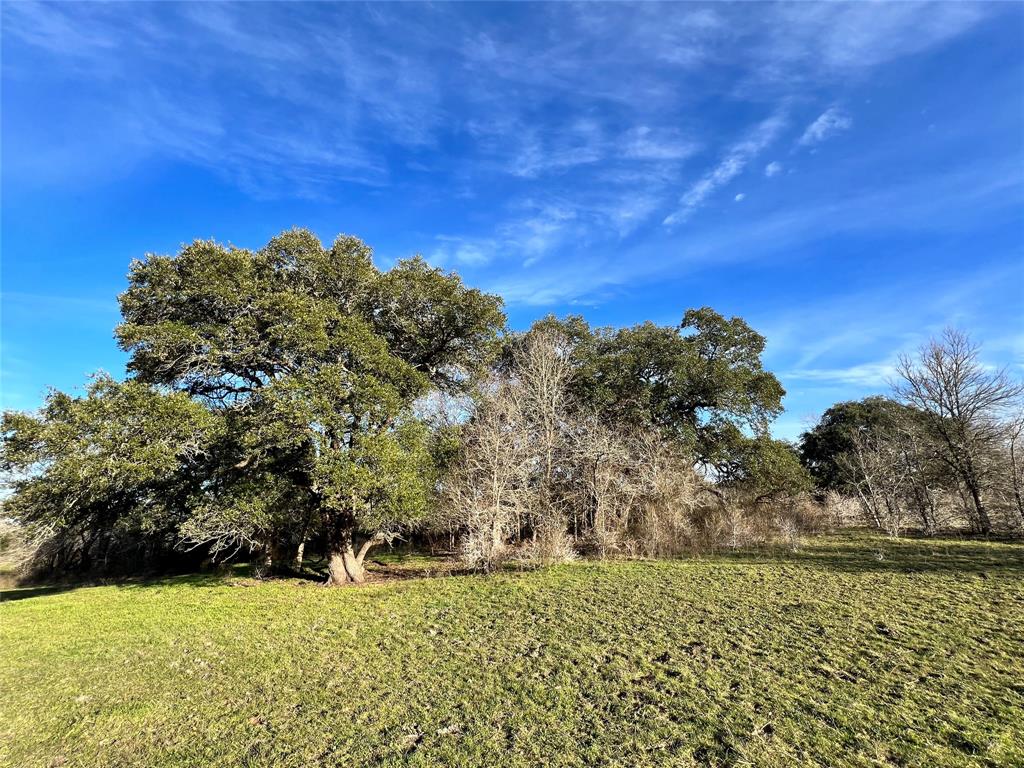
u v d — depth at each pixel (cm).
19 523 1526
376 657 887
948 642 768
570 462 2195
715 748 514
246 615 1295
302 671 845
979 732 512
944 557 1474
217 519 1529
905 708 569
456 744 562
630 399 2547
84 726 698
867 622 884
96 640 1152
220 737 632
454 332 1848
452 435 1902
